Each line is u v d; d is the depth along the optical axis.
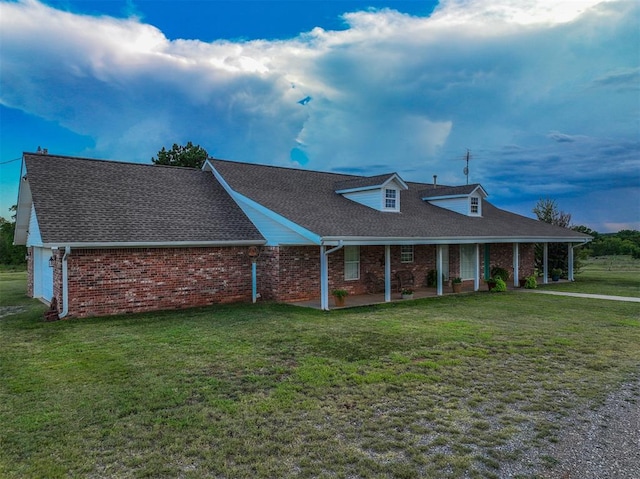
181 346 8.30
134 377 6.46
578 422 4.95
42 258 16.11
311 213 14.89
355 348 8.16
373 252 17.31
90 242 11.23
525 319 11.31
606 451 4.27
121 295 12.06
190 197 15.89
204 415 5.07
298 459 4.07
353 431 4.67
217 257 13.90
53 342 8.74
